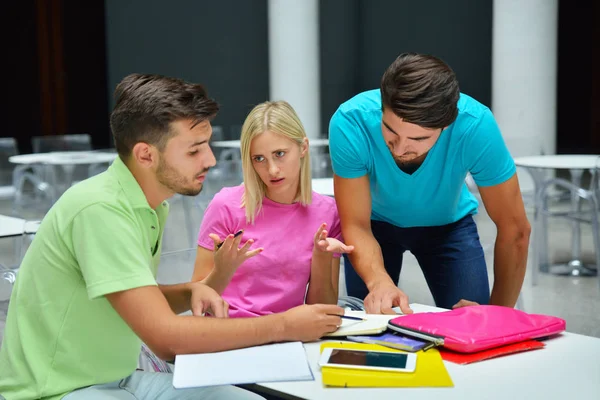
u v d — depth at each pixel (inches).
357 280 107.2
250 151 84.4
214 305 68.5
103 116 560.1
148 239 65.4
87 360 63.2
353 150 87.3
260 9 442.0
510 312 68.3
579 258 205.3
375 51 441.4
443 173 89.2
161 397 63.7
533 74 295.9
